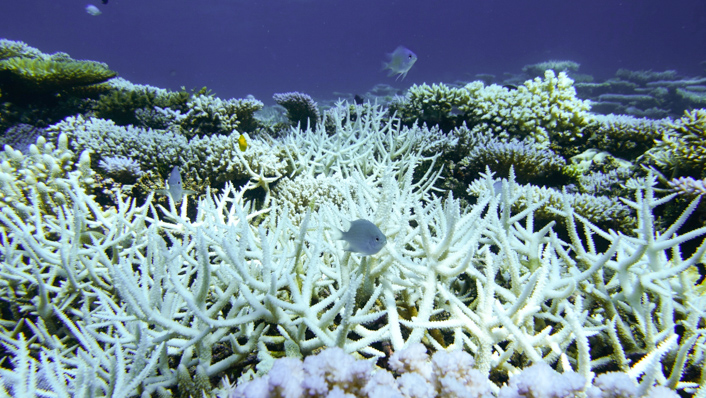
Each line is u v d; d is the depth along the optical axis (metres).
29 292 2.90
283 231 2.89
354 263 2.57
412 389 1.34
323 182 5.10
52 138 6.93
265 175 5.61
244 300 2.06
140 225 3.61
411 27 160.38
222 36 156.00
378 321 2.50
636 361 2.21
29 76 8.55
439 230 2.74
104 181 5.10
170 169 5.77
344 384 1.40
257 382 1.33
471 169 6.72
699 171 4.92
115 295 2.88
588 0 133.00
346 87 103.44
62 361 2.24
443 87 8.66
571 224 2.73
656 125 6.70
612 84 31.55
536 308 1.92
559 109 7.64
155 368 2.02
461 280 3.08
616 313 2.29
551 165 6.14
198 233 1.84
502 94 8.20
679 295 2.44
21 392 1.67
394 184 3.19
